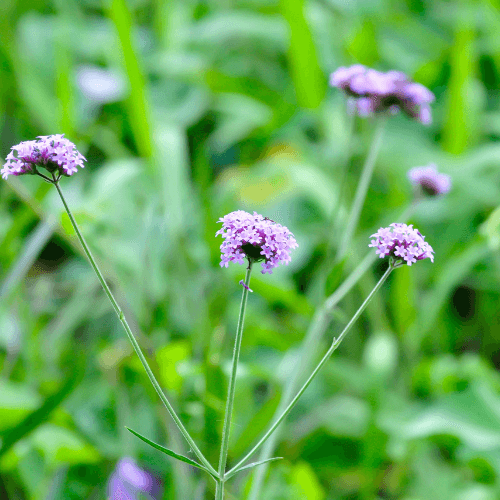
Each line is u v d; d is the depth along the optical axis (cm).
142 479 233
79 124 351
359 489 258
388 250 215
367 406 249
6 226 294
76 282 311
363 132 342
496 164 339
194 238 310
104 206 292
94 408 249
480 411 247
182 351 236
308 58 314
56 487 237
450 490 248
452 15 467
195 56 415
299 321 311
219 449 233
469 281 344
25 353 265
